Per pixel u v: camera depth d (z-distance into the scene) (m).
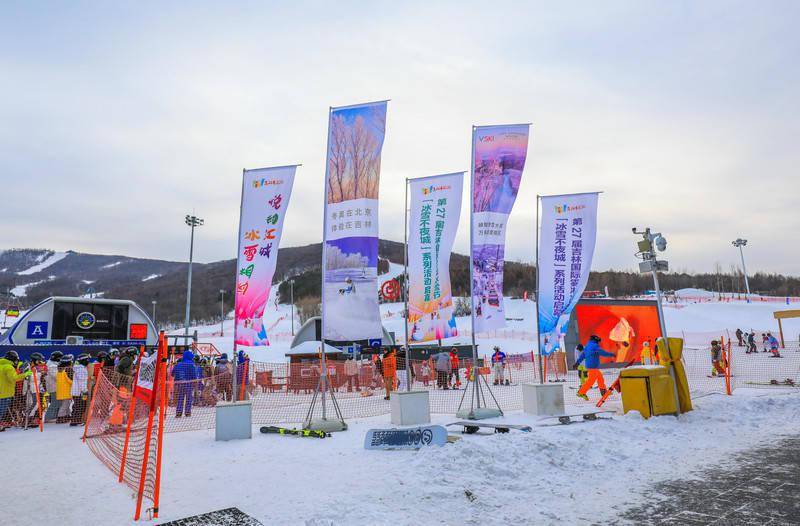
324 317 10.48
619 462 7.37
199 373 16.19
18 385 12.17
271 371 20.39
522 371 27.66
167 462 7.61
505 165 12.27
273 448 8.61
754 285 158.50
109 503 5.60
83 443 9.56
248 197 10.48
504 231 12.20
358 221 10.55
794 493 5.73
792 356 29.92
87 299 21.38
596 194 12.45
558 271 12.38
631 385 10.72
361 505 5.24
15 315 33.09
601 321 26.11
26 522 5.01
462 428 10.60
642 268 11.95
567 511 5.26
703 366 26.19
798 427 9.88
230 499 5.63
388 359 17.98
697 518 4.97
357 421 11.74
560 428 9.26
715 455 7.75
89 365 12.52
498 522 4.93
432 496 5.62
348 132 10.80
